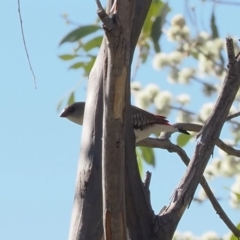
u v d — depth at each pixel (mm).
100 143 7582
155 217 7676
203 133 8266
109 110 6141
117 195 6379
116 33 5895
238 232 10297
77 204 7523
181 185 7953
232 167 13188
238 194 12531
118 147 6230
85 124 7758
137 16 7586
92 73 7926
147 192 8203
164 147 11812
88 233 7410
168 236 7594
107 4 6477
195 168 8062
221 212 10305
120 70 6004
